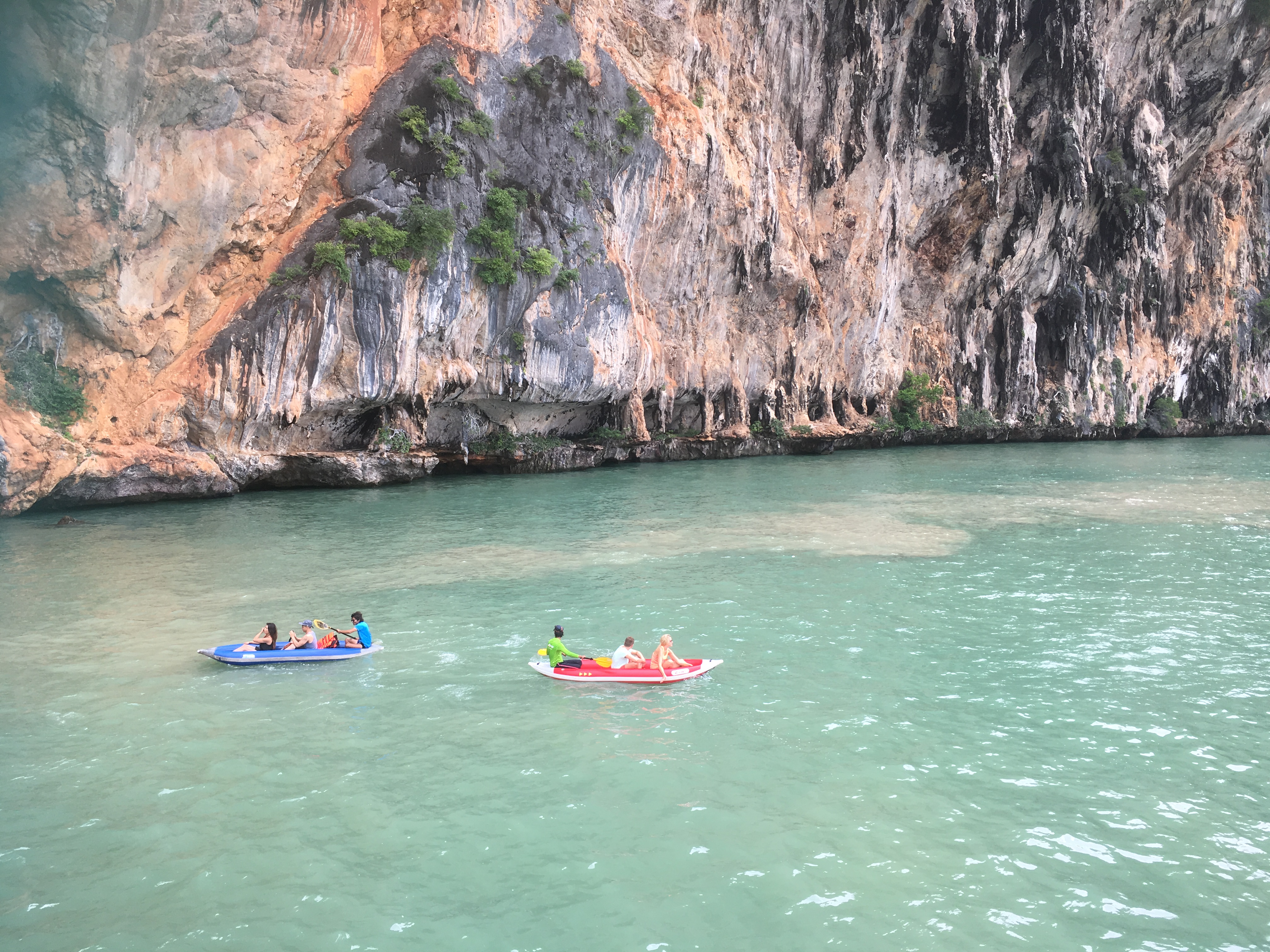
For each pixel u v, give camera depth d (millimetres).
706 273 47156
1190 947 6734
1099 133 60062
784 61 49969
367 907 7250
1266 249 68062
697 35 46156
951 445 58969
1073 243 60844
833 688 12383
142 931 6957
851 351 55250
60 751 10250
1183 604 16828
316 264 30203
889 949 6664
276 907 7266
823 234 53188
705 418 48344
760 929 6918
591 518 26781
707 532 24328
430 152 33156
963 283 59281
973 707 11625
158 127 27562
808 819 8648
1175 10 59031
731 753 10172
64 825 8578
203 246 28969
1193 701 11883
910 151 54781
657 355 44406
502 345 36188
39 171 25266
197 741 10562
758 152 48625
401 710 11578
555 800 9062
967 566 20031
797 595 17469
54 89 24828
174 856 8039
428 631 15031
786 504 29656
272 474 32312
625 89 41000
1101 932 6910
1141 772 9734
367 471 33781
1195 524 25625
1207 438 65312
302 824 8594
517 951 6676
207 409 28859
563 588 17922
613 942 6762
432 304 32938
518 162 36094
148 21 26172
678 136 43469
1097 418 61938
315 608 16422
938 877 7645
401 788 9344
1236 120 65250
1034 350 61188
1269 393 68000
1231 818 8734
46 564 19953
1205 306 67312
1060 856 8016
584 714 11438
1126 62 60594
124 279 27266
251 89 29531
